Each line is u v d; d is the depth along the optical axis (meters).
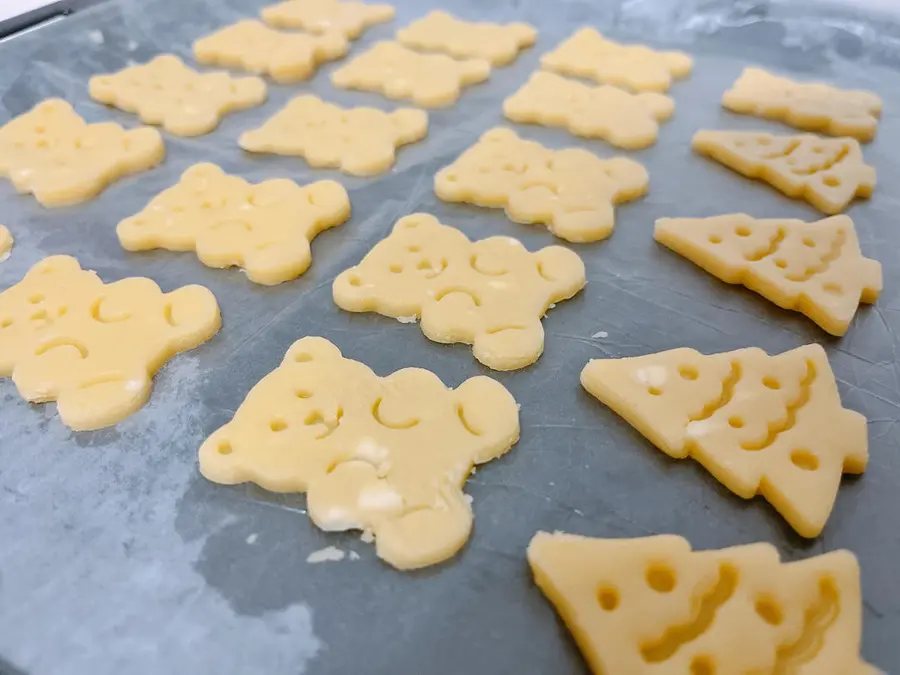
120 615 0.10
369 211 0.17
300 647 0.10
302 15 0.25
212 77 0.22
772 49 0.23
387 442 0.12
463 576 0.11
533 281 0.15
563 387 0.13
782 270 0.15
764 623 0.10
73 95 0.22
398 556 0.11
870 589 0.10
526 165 0.18
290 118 0.20
